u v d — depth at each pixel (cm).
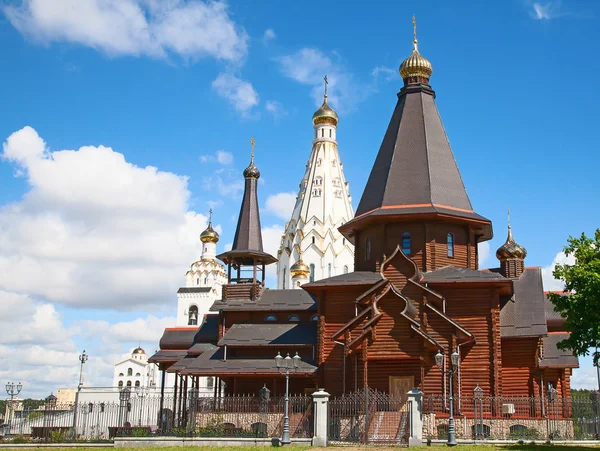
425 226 4456
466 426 3859
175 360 5231
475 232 4831
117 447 3456
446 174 4722
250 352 4712
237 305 5053
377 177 4828
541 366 4244
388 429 3628
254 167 5753
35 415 4616
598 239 3450
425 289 4109
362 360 4088
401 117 4972
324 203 10306
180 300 11975
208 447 3316
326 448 3111
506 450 2973
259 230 5562
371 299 4188
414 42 5275
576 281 3319
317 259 10081
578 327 3291
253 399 4169
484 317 4128
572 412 3700
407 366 4109
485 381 4034
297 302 5059
